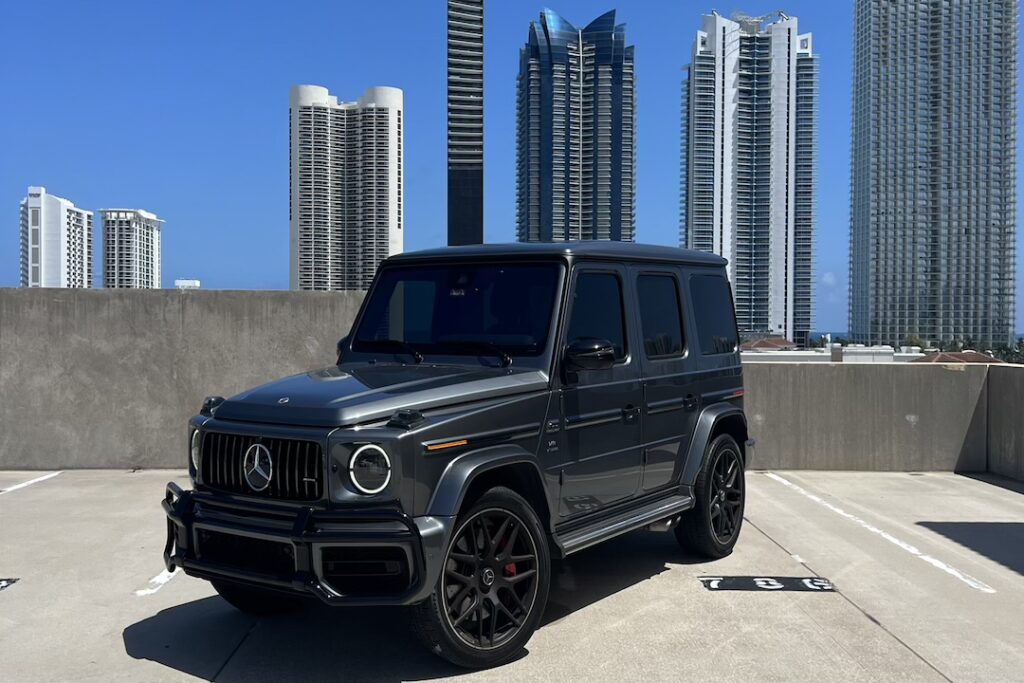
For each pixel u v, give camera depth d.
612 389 5.00
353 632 4.61
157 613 4.91
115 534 6.61
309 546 3.61
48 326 9.03
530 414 4.37
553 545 4.46
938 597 5.25
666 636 4.54
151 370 9.09
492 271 4.98
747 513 7.63
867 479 9.37
